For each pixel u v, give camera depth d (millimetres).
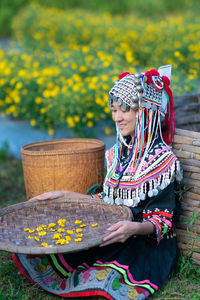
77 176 2949
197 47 5887
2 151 5406
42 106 5629
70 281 2385
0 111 6984
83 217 2510
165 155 2369
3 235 2291
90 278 2314
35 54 7172
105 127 5352
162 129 2543
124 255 2365
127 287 2260
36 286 2494
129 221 2254
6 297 2377
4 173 4840
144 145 2432
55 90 5078
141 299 2227
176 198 2527
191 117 3580
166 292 2367
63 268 2488
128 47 7320
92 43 8172
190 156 2496
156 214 2363
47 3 17734
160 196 2344
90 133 5367
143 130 2377
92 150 2961
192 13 10367
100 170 3049
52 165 2912
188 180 2523
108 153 2668
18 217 2488
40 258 2564
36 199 2594
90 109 4898
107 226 2369
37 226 2445
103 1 17953
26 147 3137
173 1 16891
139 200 2389
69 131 5590
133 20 9977
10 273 2645
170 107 2488
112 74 4852
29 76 5828
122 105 2342
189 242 2564
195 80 5285
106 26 9609
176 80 4410
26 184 3076
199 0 13969
